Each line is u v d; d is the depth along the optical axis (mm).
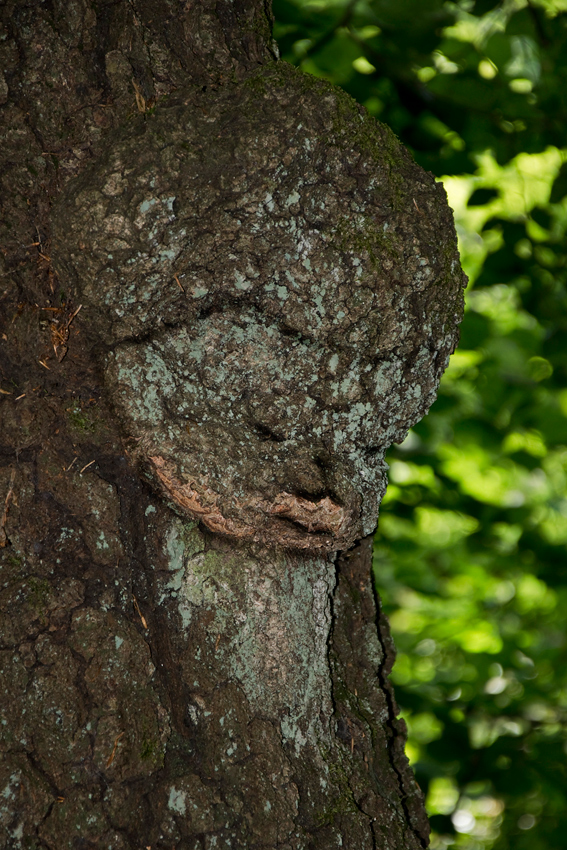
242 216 4168
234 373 4203
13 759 4137
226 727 4184
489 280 7852
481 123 7035
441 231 4238
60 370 4203
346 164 4188
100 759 4152
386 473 4297
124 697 4168
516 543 8539
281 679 4207
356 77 6590
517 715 6598
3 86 4199
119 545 4195
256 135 4164
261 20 4289
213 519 4188
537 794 6656
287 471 4199
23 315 4203
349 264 4195
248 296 4195
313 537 4215
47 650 4164
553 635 9336
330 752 4230
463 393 8539
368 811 4246
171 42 4234
